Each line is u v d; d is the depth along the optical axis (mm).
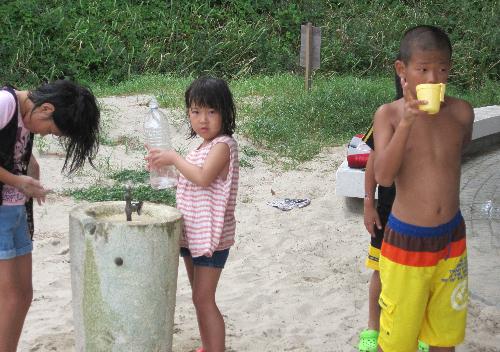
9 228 3727
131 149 8102
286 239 5906
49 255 5516
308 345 4398
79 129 3697
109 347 3744
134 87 11352
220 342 3926
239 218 6336
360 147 6645
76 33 13680
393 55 14688
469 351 4289
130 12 14648
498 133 9234
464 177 7602
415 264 3508
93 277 3697
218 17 15289
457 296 3572
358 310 4805
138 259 3670
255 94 11016
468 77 14133
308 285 5129
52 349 4316
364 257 5582
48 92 3639
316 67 10742
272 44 14930
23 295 3836
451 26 15555
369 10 15906
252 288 5078
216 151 3826
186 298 4922
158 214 3895
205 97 3848
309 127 9188
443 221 3492
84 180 7012
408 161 3512
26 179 3654
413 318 3557
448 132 3518
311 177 7445
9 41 13328
